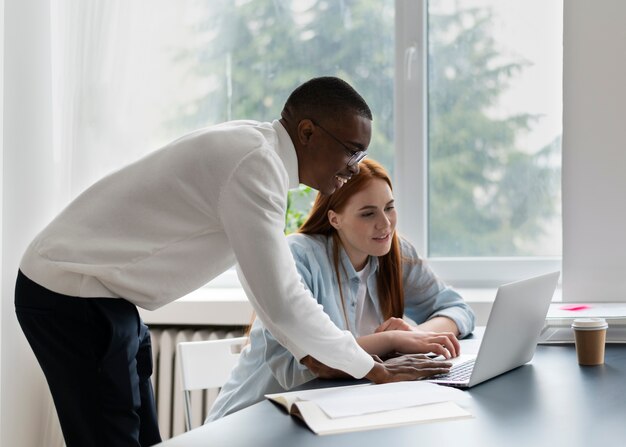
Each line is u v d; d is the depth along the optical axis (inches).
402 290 83.9
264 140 60.4
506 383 58.5
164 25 108.5
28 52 100.6
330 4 114.9
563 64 99.4
